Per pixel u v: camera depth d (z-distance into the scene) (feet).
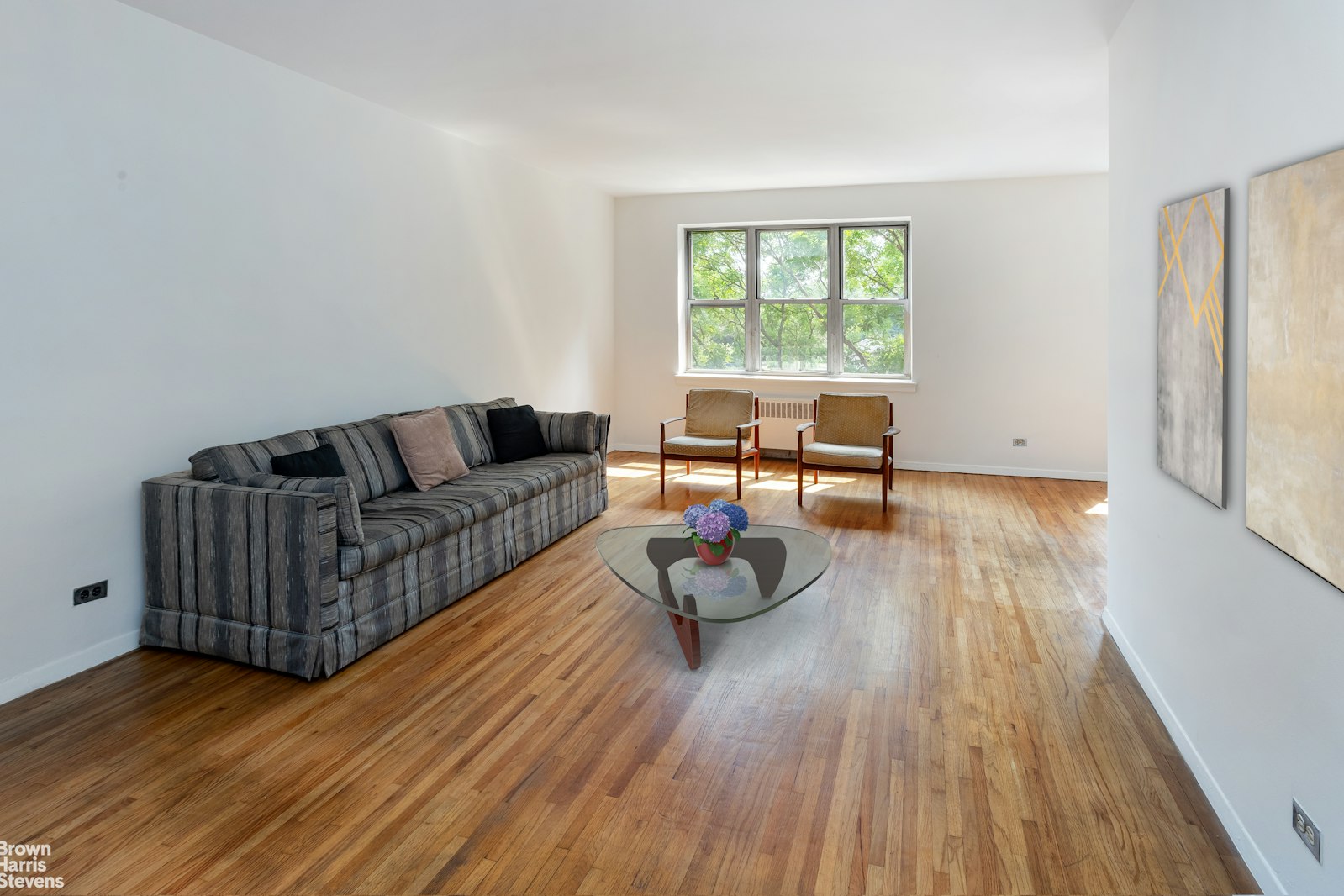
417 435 13.46
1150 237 8.72
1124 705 8.63
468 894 5.80
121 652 10.04
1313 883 5.03
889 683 9.22
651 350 24.72
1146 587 8.89
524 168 19.24
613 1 9.61
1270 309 5.41
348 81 12.83
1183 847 6.25
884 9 9.86
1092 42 10.96
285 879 5.95
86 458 9.56
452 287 16.62
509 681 9.32
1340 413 4.50
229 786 7.16
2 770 7.41
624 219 24.53
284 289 12.37
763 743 7.91
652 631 10.84
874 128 15.74
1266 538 5.53
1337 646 4.70
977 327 21.65
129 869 6.04
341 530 9.52
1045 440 21.43
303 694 8.96
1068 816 6.66
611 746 7.85
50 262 9.06
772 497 19.12
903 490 19.85
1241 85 6.09
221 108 11.14
